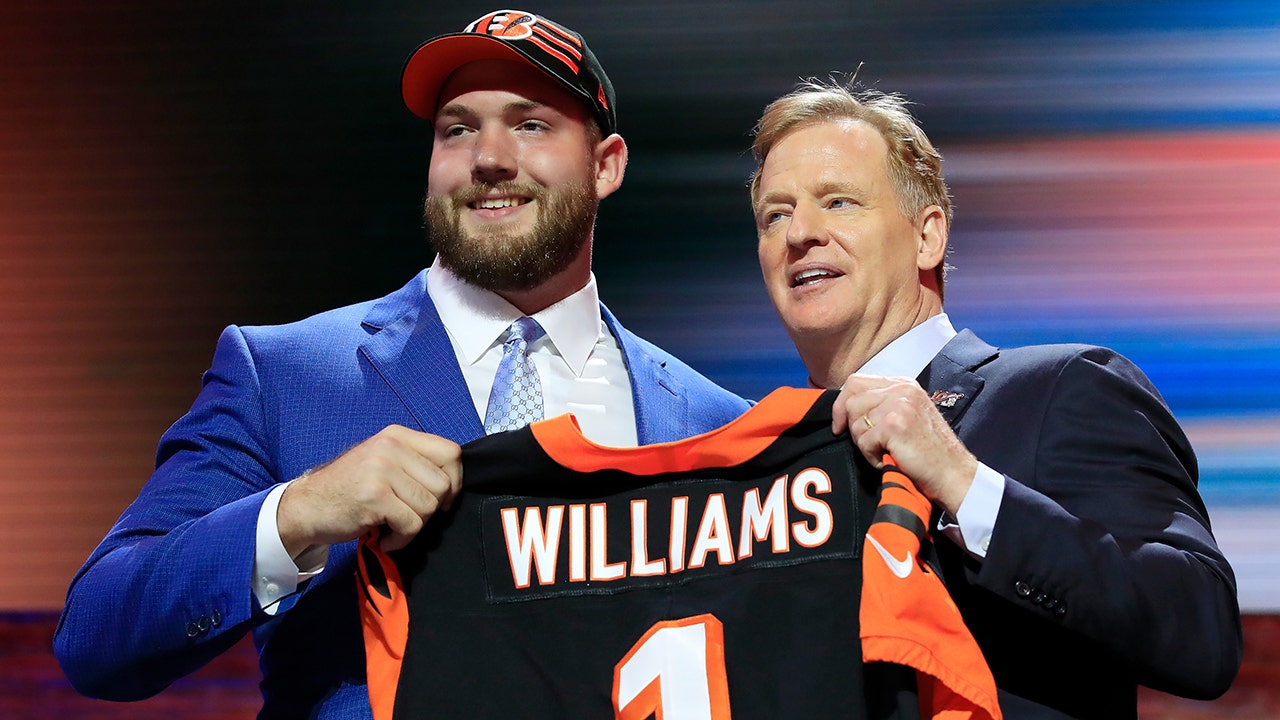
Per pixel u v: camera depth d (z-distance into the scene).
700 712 5.65
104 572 6.31
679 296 14.78
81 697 13.48
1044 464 6.04
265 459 6.88
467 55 7.45
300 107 15.23
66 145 15.67
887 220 6.95
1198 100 14.14
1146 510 5.88
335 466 5.95
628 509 6.12
